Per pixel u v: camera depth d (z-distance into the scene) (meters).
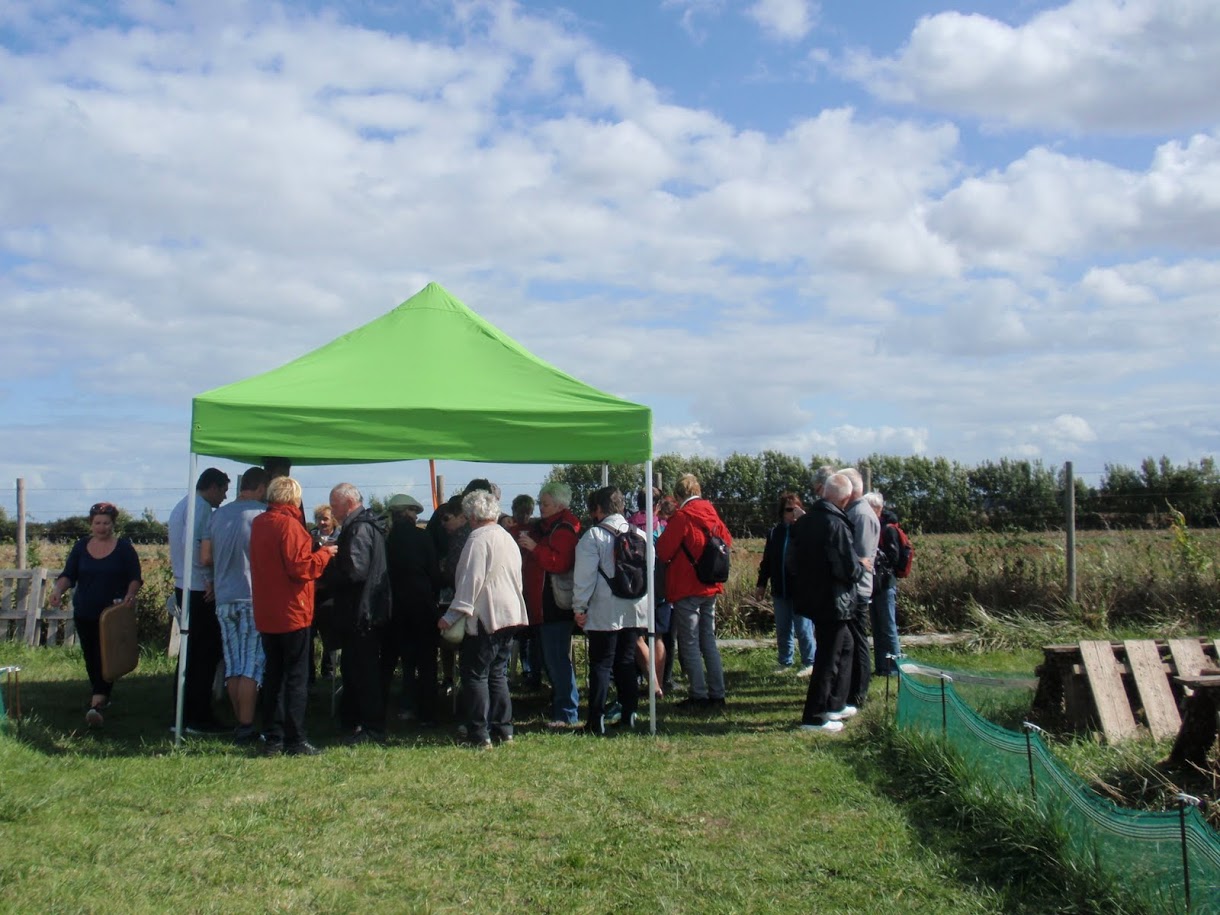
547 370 8.05
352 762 6.34
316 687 9.28
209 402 6.99
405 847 4.85
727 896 4.28
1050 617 11.96
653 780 5.95
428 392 7.45
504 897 4.28
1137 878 3.89
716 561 8.04
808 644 9.67
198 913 4.07
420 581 7.38
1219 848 3.52
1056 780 4.63
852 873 4.50
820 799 5.57
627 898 4.26
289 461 7.65
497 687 6.95
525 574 7.89
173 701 8.40
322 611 7.85
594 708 7.24
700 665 8.20
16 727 6.80
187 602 7.01
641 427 7.34
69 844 4.80
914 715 6.54
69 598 11.56
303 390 7.35
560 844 4.89
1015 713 7.49
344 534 6.86
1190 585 12.12
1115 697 6.74
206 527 7.33
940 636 11.55
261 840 4.91
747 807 5.43
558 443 7.29
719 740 6.97
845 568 7.25
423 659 7.63
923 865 4.59
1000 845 4.65
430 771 6.15
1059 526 14.02
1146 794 5.34
